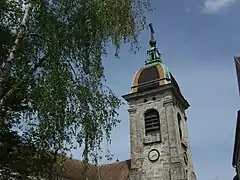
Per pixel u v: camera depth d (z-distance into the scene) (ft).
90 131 35.27
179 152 134.31
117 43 40.24
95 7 38.60
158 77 153.07
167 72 155.12
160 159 134.92
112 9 39.09
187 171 138.00
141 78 156.76
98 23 38.45
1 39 39.34
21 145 33.71
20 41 37.27
